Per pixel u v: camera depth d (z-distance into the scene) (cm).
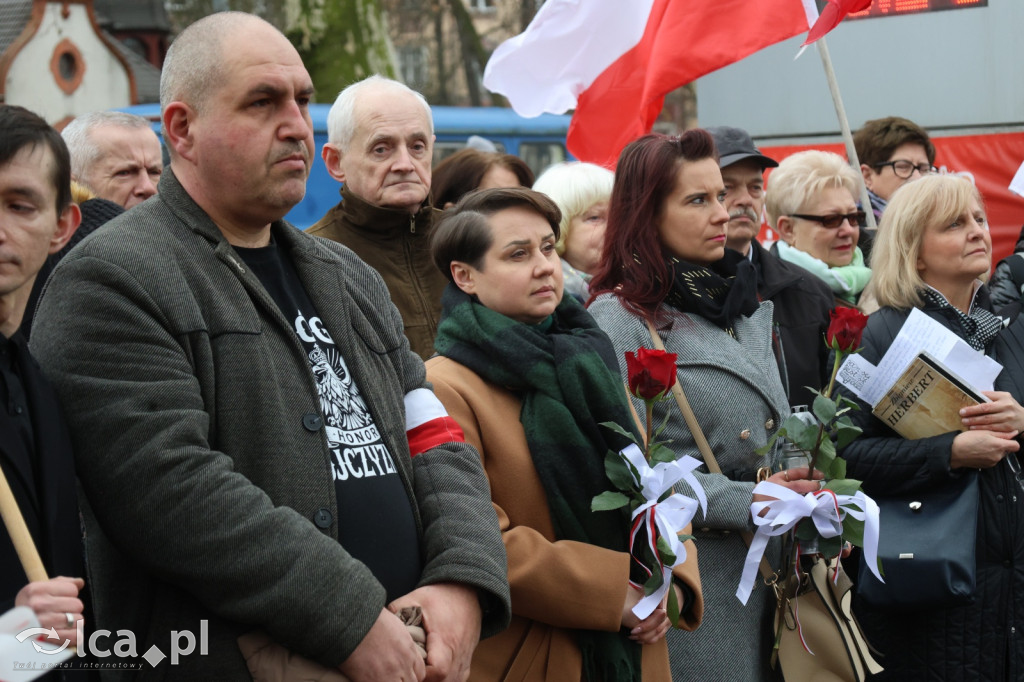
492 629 227
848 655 307
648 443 264
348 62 2242
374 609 199
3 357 191
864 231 509
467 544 225
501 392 278
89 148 414
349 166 393
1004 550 348
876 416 354
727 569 304
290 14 2256
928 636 350
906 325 356
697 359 310
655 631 265
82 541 216
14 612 172
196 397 202
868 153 581
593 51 562
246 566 193
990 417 338
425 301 390
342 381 226
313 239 241
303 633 195
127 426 196
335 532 210
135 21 3647
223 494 195
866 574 341
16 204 195
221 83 216
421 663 203
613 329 315
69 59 2731
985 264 371
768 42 514
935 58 677
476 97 2831
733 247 426
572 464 267
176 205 218
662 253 324
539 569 256
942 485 345
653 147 324
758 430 312
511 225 284
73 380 198
